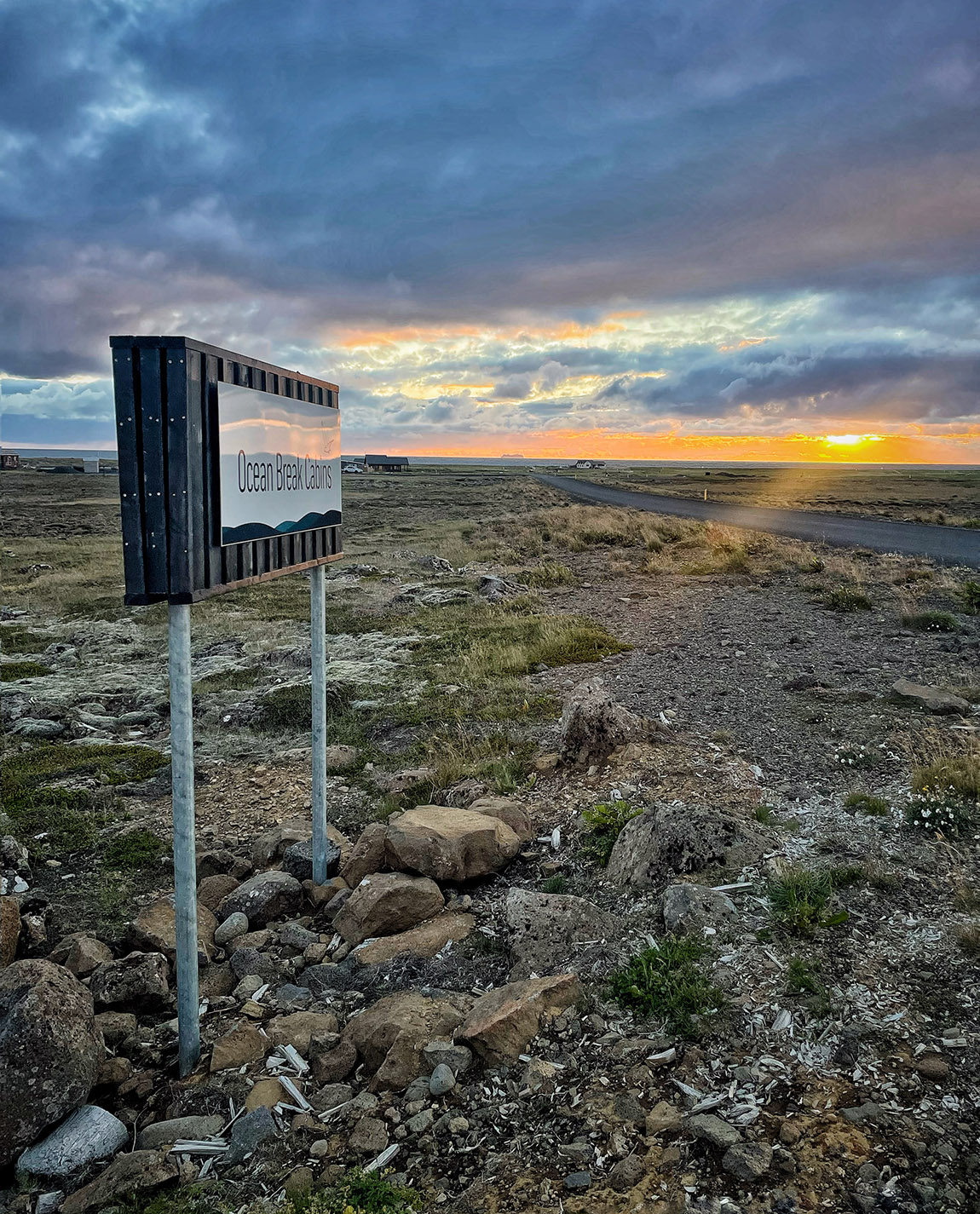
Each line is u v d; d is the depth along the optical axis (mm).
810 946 3955
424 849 5285
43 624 18359
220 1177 3016
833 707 8094
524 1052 3486
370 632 15250
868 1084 3053
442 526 40344
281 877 5586
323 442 5398
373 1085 3439
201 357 3615
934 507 46594
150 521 3508
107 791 7938
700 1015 3529
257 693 11344
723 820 5086
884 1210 2490
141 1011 4340
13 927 4895
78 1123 3287
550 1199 2686
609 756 7098
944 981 3633
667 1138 2895
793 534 26438
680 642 12125
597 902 4809
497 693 10289
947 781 5664
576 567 22578
